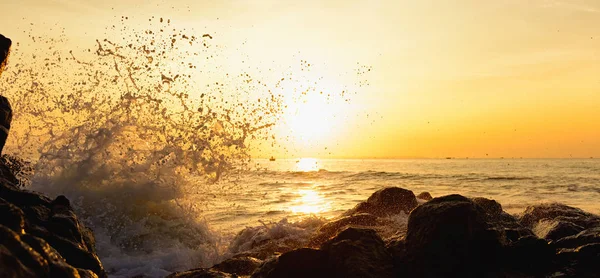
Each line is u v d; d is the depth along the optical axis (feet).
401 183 95.45
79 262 14.42
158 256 25.54
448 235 16.30
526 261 17.15
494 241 16.84
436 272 16.17
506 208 49.70
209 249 27.43
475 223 16.70
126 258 24.76
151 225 28.40
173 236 28.17
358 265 15.49
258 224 38.11
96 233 26.68
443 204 17.07
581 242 18.80
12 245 8.58
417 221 17.20
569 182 94.84
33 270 8.66
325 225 25.48
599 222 23.91
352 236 16.76
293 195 66.39
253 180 101.91
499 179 106.52
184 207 30.14
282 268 16.20
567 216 25.45
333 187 84.12
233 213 44.24
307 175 122.21
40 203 15.93
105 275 15.34
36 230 14.17
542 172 147.13
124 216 28.07
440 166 241.55
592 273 16.38
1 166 18.22
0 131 17.92
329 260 16.05
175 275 18.20
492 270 16.62
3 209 10.61
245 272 20.03
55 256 10.43
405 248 16.98
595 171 151.84
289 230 27.30
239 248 26.91
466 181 101.14
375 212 27.58
